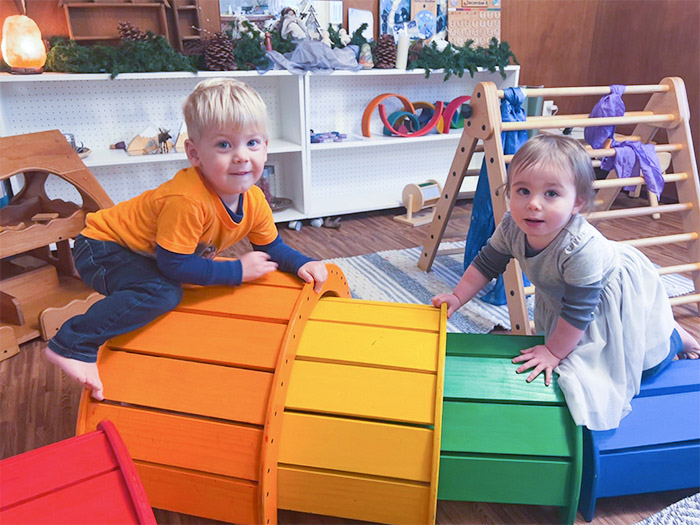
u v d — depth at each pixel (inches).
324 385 44.1
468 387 45.8
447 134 124.1
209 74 99.4
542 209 43.9
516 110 76.2
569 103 152.5
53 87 101.4
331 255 102.3
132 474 34.3
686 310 82.8
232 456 41.7
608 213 74.1
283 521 46.8
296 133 112.7
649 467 45.4
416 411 42.3
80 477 34.3
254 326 46.1
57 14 98.5
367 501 43.4
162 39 96.6
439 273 94.3
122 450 36.0
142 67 94.8
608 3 142.3
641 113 79.0
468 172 85.4
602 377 46.1
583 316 45.6
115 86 105.8
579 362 46.3
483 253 54.8
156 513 47.2
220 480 42.0
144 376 44.8
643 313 47.4
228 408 42.3
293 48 108.0
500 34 135.5
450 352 48.9
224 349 44.8
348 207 121.6
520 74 144.0
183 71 98.1
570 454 43.4
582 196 45.4
